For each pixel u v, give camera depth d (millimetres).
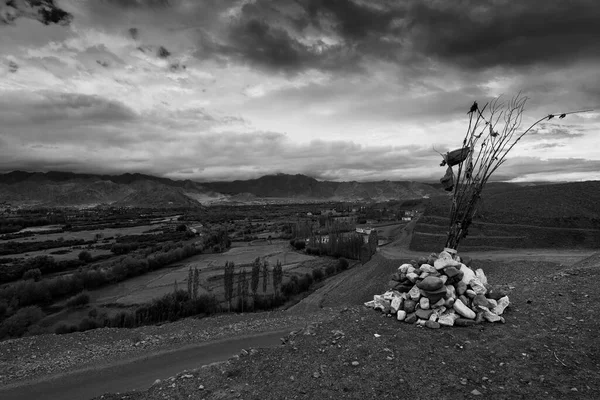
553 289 13203
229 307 53906
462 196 12492
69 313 53594
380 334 10492
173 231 150750
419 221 100312
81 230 157375
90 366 16250
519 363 8305
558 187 104250
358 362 9180
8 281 68688
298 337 11539
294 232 136750
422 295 11430
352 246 94812
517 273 47969
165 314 49438
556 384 7402
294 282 66375
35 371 15703
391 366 8797
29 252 98688
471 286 11594
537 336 9461
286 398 8211
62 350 18656
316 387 8453
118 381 14758
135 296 62062
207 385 9578
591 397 6844
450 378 8031
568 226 78375
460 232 12641
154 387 10320
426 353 9172
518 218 87750
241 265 87625
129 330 22375
